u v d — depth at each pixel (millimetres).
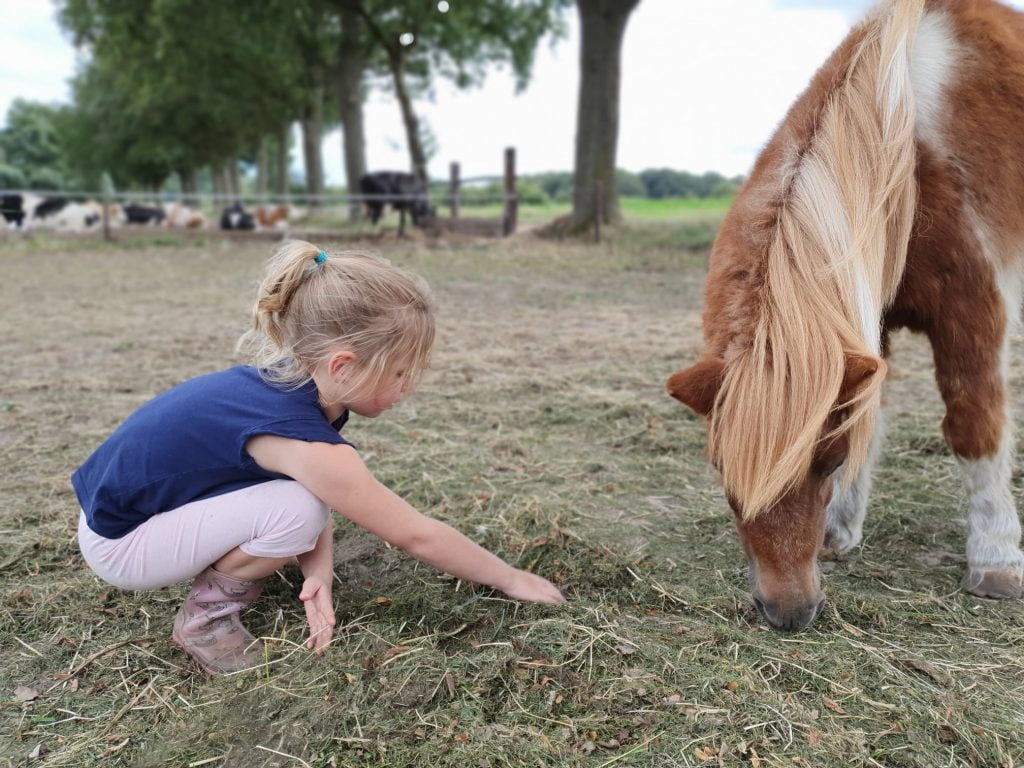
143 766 1466
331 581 2002
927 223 1924
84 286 8242
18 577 2139
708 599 2004
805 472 1516
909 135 1845
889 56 1924
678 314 6059
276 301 1641
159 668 1762
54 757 1495
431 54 19844
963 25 2104
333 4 17750
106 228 14469
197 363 4559
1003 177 1977
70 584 2090
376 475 2805
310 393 1688
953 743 1494
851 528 2260
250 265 10383
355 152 19656
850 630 1855
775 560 1630
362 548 2289
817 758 1442
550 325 5695
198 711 1607
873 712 1570
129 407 3676
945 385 2031
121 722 1593
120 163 33344
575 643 1765
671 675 1665
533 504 2539
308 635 1851
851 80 1971
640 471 2910
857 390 1470
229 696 1633
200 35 18250
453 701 1598
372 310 1608
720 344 1675
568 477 2844
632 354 4676
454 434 3295
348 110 19422
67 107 35156
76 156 34281
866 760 1438
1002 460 2029
